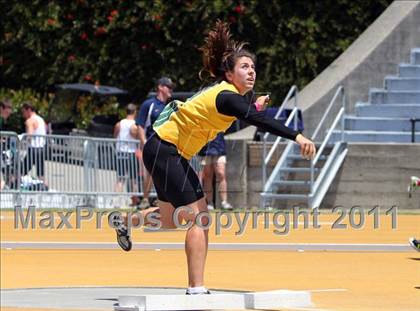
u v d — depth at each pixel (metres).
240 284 22.95
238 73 18.59
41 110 68.44
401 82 53.84
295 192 48.78
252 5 67.06
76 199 48.38
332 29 67.06
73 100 66.69
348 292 21.48
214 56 18.91
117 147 48.94
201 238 18.64
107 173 49.00
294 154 49.47
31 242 31.56
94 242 31.69
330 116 53.22
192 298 18.28
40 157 47.81
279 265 26.50
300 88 66.88
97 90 66.44
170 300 18.16
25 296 21.11
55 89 70.69
